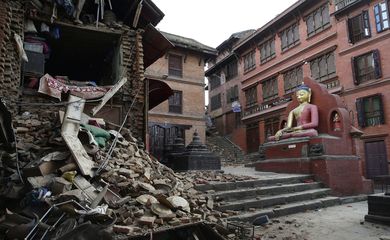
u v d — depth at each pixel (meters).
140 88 10.69
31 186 5.25
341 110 12.18
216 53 26.28
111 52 12.30
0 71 8.15
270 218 7.51
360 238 5.83
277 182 9.77
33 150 6.74
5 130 6.05
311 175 10.99
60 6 9.91
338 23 20.70
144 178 6.55
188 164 11.87
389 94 17.53
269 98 26.84
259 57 28.44
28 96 8.78
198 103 25.30
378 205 7.01
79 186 5.36
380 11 18.28
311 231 6.35
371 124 18.31
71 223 4.07
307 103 13.49
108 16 11.18
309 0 22.58
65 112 6.91
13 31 8.66
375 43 18.45
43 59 9.45
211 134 32.41
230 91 32.72
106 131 7.99
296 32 24.39
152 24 12.07
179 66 25.19
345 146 11.79
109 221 4.47
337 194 10.54
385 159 17.47
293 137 12.69
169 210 5.26
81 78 16.06
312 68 22.59
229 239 5.41
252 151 27.98
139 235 4.36
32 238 3.99
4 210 5.16
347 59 19.92
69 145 6.19
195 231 5.18
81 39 11.56
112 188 5.69
